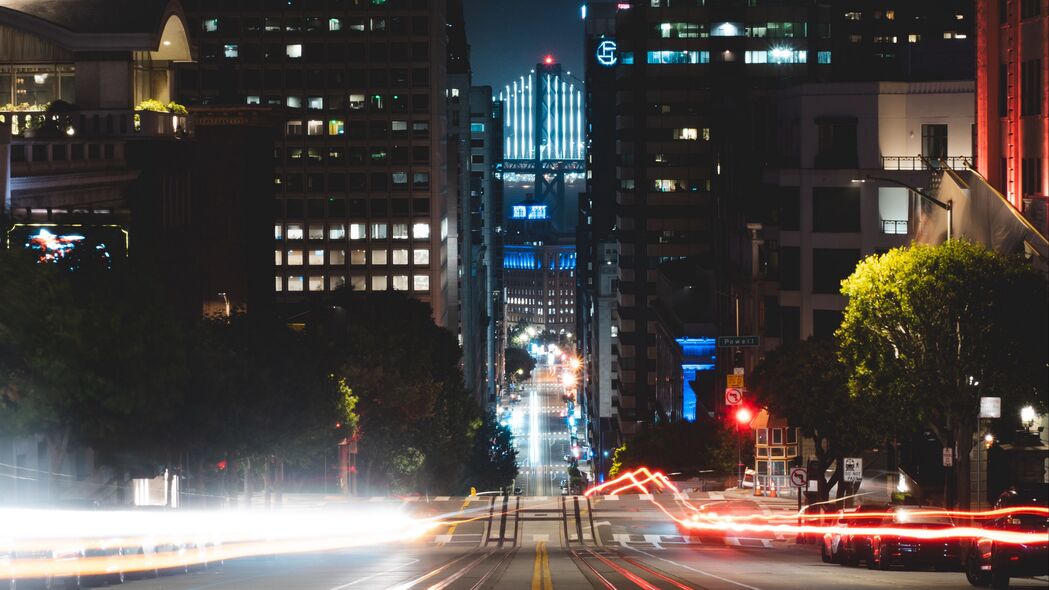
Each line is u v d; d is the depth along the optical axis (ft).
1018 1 265.34
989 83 275.39
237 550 190.60
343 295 517.96
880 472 335.26
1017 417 233.35
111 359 168.04
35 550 119.03
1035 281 195.62
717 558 200.95
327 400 290.15
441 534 277.44
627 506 326.44
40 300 151.53
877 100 412.16
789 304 410.52
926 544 159.74
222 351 228.22
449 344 528.22
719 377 563.89
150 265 194.90
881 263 200.44
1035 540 123.75
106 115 377.91
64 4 395.34
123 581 136.05
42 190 297.33
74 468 235.20
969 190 275.39
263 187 465.06
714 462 444.96
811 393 254.68
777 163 443.32
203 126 451.12
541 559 198.70
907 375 196.34
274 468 308.60
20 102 391.24
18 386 152.87
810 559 198.08
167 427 199.11
